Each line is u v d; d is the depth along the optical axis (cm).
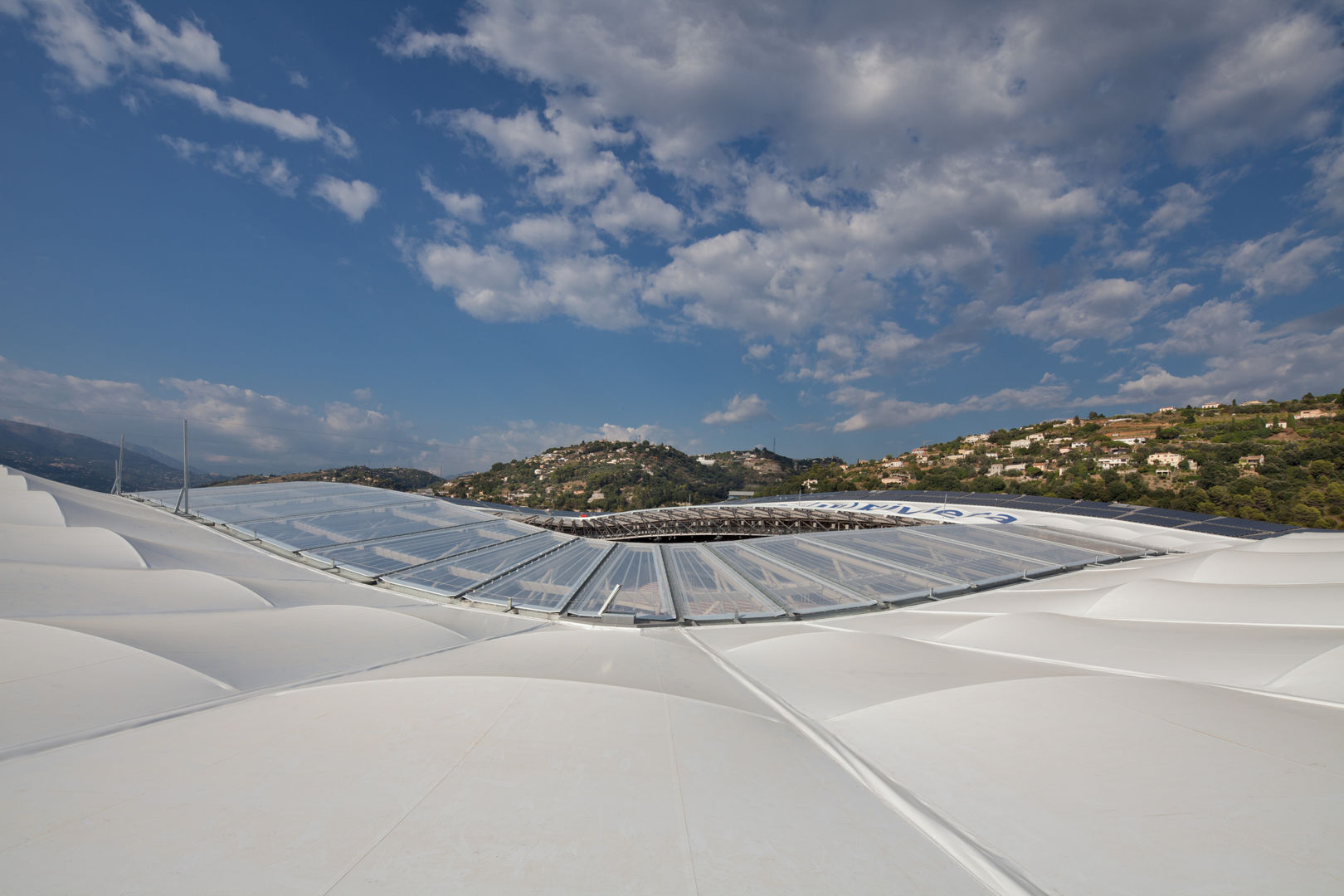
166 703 674
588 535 6000
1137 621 1259
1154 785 491
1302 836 404
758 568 2139
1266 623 1135
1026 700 691
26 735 546
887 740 649
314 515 2680
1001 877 386
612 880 365
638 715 662
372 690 706
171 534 1925
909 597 1788
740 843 421
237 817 411
